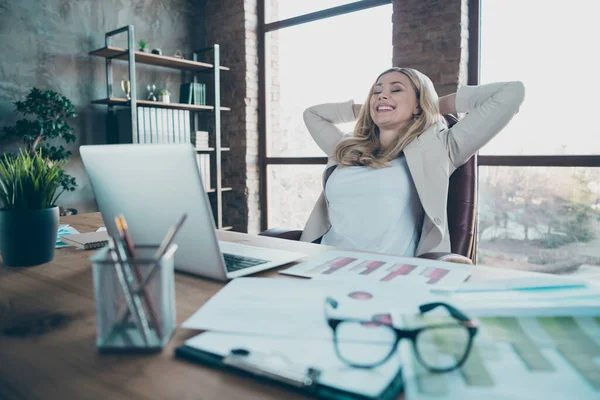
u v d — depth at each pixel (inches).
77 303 26.4
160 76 150.4
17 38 119.2
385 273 31.1
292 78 149.5
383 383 15.5
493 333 18.9
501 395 14.1
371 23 129.5
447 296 24.8
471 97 69.3
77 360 18.8
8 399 15.7
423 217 65.9
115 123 136.3
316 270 32.3
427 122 67.1
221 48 159.5
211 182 163.2
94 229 53.8
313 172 146.7
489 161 109.2
